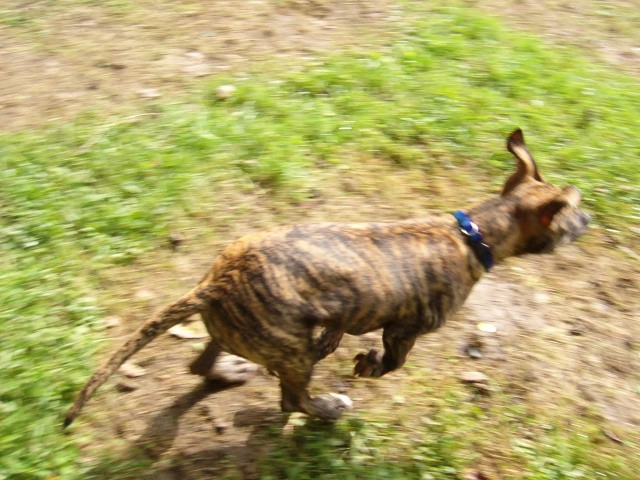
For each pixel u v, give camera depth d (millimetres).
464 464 1413
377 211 1919
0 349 1505
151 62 2355
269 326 1251
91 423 1422
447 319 1396
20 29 2494
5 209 1806
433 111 2213
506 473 1408
